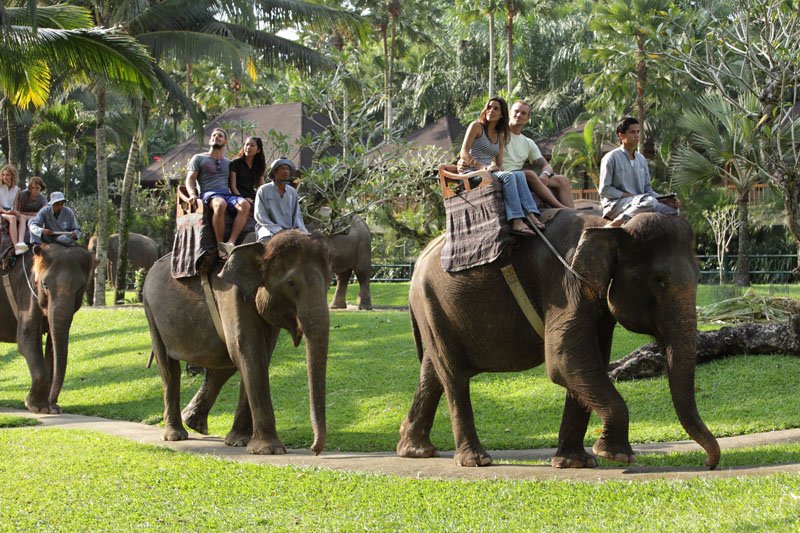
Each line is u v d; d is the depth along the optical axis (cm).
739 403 1095
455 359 840
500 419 1112
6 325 1440
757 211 3316
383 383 1301
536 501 647
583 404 743
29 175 5628
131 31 2309
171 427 1060
